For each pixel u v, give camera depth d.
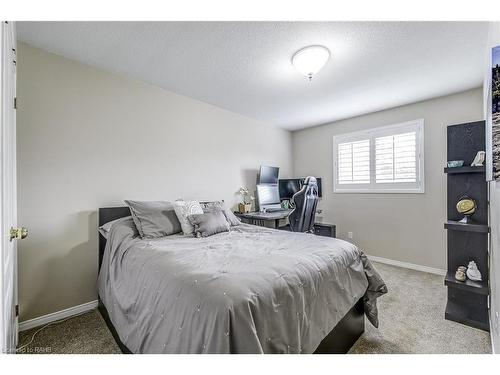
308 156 4.58
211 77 2.53
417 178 3.29
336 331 1.51
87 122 2.25
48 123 2.03
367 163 3.78
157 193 2.75
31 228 1.94
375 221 3.69
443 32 1.78
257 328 1.00
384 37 1.84
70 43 1.93
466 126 2.16
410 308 2.20
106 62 2.22
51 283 2.03
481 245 2.06
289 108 3.51
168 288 1.20
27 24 1.68
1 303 0.88
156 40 1.88
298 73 2.44
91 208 2.26
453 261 2.20
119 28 1.74
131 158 2.54
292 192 4.31
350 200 3.98
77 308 2.15
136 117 2.59
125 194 2.49
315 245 1.83
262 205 3.85
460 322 1.95
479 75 2.48
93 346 1.67
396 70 2.38
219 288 1.05
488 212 2.02
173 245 1.82
